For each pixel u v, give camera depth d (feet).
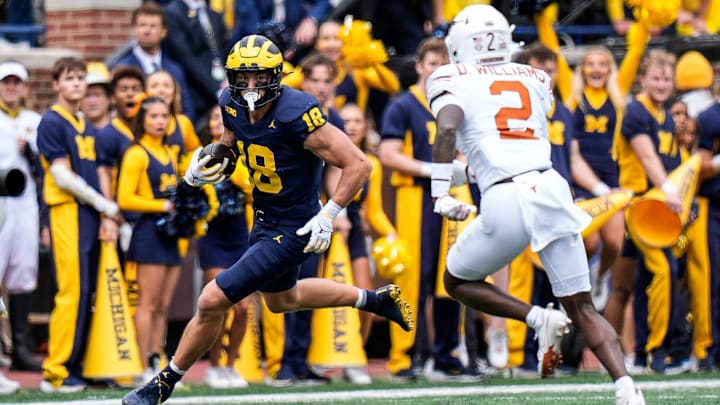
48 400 101.71
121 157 112.98
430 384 113.70
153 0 158.51
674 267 122.93
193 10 140.56
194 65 139.64
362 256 119.14
